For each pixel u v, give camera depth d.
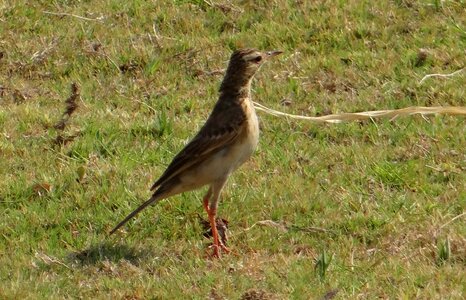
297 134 15.07
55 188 13.84
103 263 12.10
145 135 15.23
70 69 17.38
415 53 16.88
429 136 14.71
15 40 18.08
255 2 18.67
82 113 15.93
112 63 17.34
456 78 16.22
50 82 17.05
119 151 14.73
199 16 18.53
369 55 16.97
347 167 14.12
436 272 11.50
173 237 12.80
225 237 12.60
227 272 11.83
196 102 16.16
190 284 11.56
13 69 17.39
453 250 11.97
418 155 14.30
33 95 16.66
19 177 14.12
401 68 16.62
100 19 18.56
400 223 12.68
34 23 18.56
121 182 13.84
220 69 17.06
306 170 14.06
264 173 14.04
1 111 16.02
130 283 11.66
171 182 12.16
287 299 11.06
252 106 12.30
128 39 18.00
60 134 15.20
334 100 15.95
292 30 17.78
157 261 12.21
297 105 15.91
